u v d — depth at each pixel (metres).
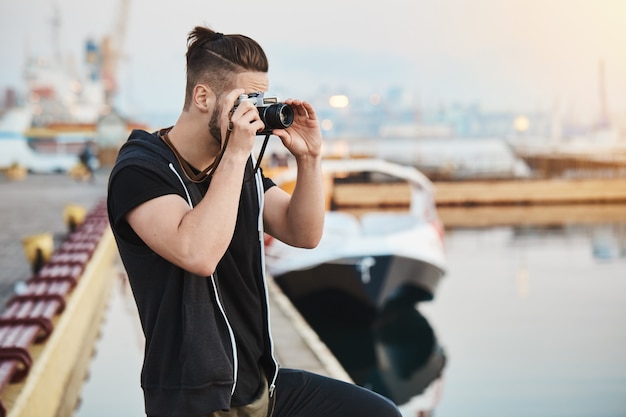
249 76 2.19
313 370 5.91
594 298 11.87
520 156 41.28
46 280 8.33
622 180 29.19
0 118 53.66
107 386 6.80
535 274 14.13
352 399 2.48
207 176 2.21
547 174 36.69
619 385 7.47
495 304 11.58
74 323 7.50
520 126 50.03
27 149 52.12
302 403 2.49
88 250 10.73
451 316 10.84
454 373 8.09
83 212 16.81
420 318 10.74
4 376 4.43
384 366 8.53
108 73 75.50
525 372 8.01
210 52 2.18
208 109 2.19
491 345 9.19
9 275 11.76
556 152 40.97
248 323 2.31
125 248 2.19
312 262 9.98
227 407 2.15
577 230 21.14
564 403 6.93
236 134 2.10
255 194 2.36
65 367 6.64
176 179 2.17
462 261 15.80
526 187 29.06
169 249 2.06
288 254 10.23
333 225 11.33
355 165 12.15
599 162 36.16
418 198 13.43
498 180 29.55
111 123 42.25
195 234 2.05
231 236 2.09
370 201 27.50
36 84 73.56
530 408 6.80
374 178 30.12
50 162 52.50
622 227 21.72
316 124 2.41
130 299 10.58
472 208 28.34
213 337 2.15
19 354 4.90
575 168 36.16
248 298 2.31
